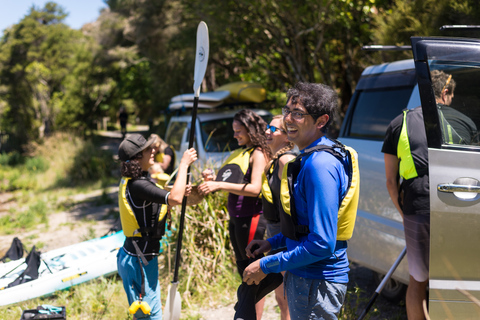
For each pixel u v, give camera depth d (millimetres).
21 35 37000
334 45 10109
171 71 16094
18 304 4625
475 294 2551
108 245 5652
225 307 4398
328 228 2031
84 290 4727
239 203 3391
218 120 7730
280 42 9367
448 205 2541
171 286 3328
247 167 3408
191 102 7973
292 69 9570
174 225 4984
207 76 15586
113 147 24094
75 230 8359
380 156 3850
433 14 5879
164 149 6473
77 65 37406
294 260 2094
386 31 6641
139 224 3109
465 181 2541
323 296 2193
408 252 2865
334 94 2262
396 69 4141
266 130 3234
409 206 2832
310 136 2248
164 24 15375
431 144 2566
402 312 3924
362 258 4004
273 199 2803
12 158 22297
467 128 2635
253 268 2250
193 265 4746
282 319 3387
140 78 35531
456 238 2545
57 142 19812
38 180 16172
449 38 2621
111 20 26125
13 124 35844
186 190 3174
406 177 2873
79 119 37719
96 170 14953
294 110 2223
